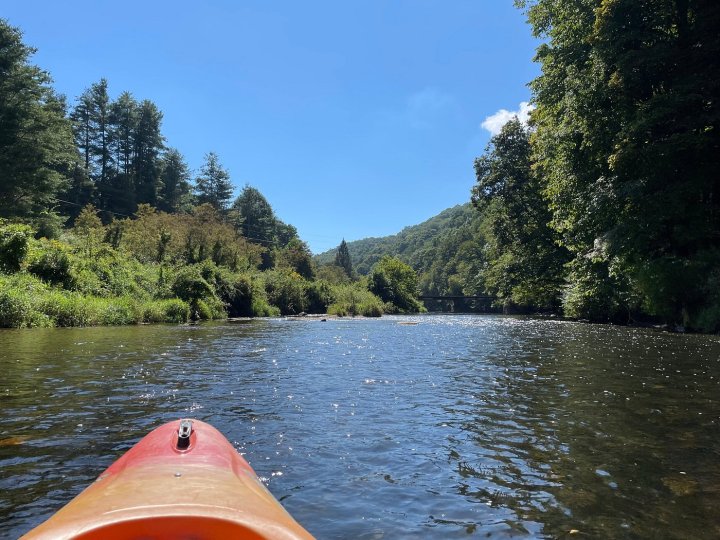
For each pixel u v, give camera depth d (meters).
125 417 4.42
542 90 21.73
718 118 15.05
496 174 33.50
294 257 71.25
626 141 16.14
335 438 3.94
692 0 16.22
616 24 16.78
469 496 2.84
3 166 33.38
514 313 51.69
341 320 29.98
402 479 3.10
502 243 34.56
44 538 1.25
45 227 34.81
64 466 3.20
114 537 1.32
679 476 3.12
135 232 33.91
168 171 74.38
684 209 15.58
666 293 15.77
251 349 10.22
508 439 3.91
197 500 1.64
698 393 5.54
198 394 5.48
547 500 2.78
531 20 23.27
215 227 39.47
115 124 66.12
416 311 71.88
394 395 5.59
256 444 3.78
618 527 2.46
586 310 23.28
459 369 7.55
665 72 16.56
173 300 21.97
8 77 34.50
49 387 5.65
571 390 5.81
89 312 16.39
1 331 12.66
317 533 2.39
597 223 18.09
